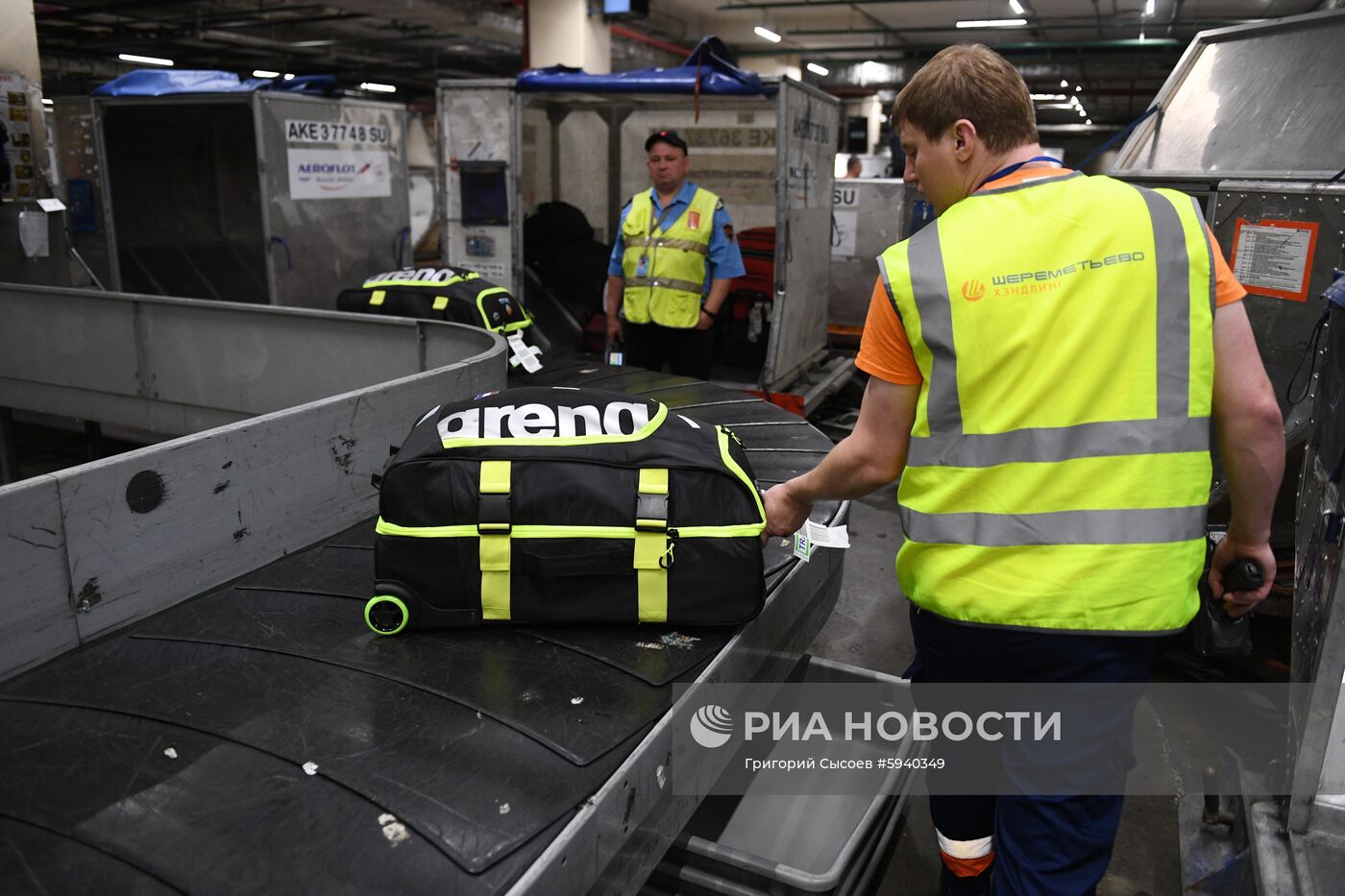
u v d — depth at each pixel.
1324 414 1.75
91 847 1.11
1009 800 1.38
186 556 1.72
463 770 1.25
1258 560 1.41
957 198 1.38
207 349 3.76
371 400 2.12
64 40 16.17
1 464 4.59
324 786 1.22
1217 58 3.71
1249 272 2.77
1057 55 16.77
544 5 11.05
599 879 1.23
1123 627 1.23
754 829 2.00
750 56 17.89
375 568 1.60
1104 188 1.26
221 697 1.41
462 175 5.54
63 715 1.36
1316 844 1.53
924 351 1.28
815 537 1.78
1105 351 1.22
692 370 4.53
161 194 6.92
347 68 19.64
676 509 1.56
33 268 5.19
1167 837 2.26
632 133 6.62
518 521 1.54
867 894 1.94
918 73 1.36
